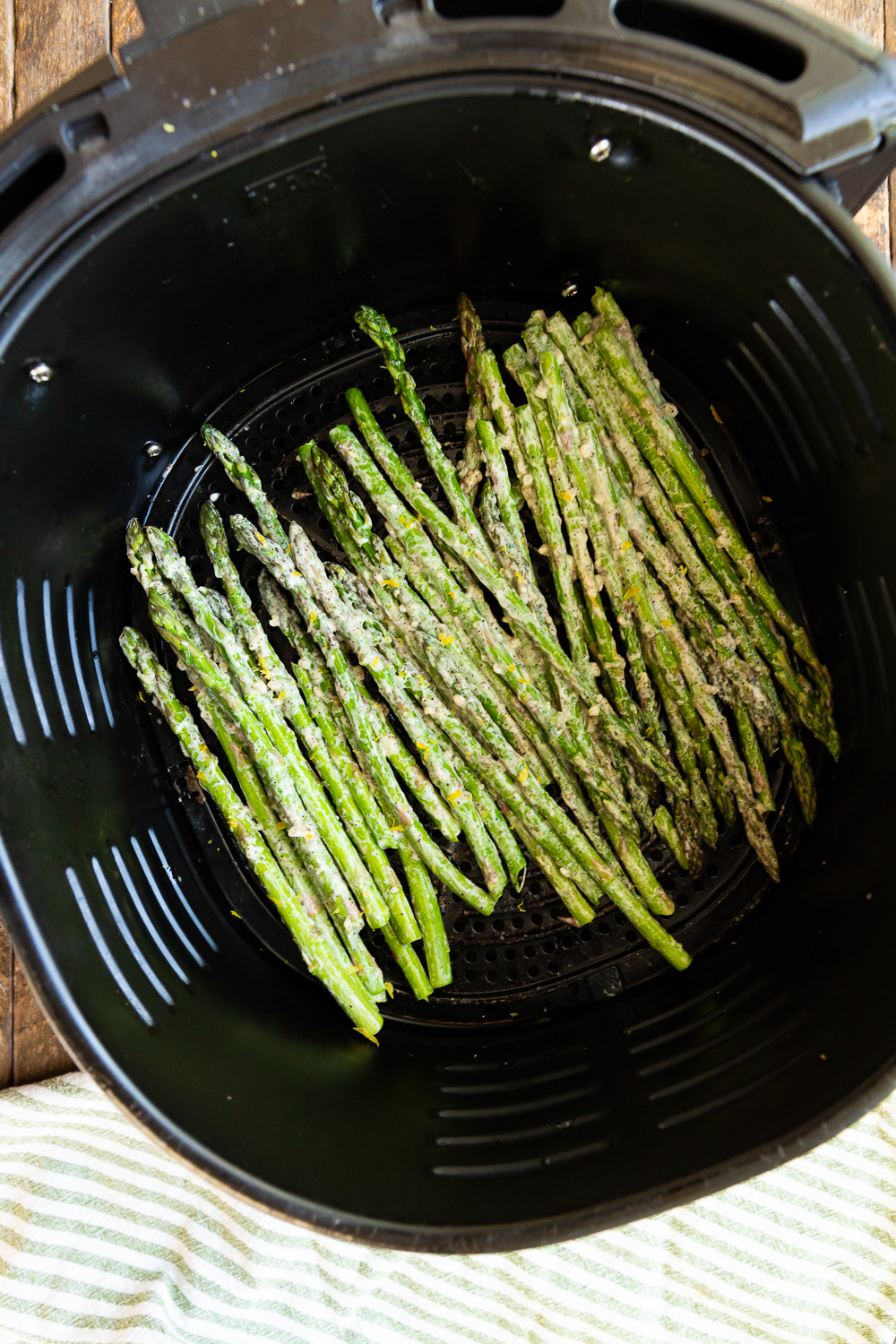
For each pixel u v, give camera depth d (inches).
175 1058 12.1
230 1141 11.6
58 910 11.9
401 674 13.3
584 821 13.5
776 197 11.2
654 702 13.7
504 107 11.3
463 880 13.5
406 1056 13.8
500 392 13.5
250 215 12.0
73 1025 11.4
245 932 14.2
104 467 13.5
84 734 13.2
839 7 14.4
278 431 14.6
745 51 11.3
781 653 13.6
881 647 13.1
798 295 12.1
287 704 13.3
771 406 13.7
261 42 10.8
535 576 14.4
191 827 14.3
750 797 13.7
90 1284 13.6
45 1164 13.9
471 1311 13.7
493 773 13.2
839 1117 11.4
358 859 13.3
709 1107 12.3
